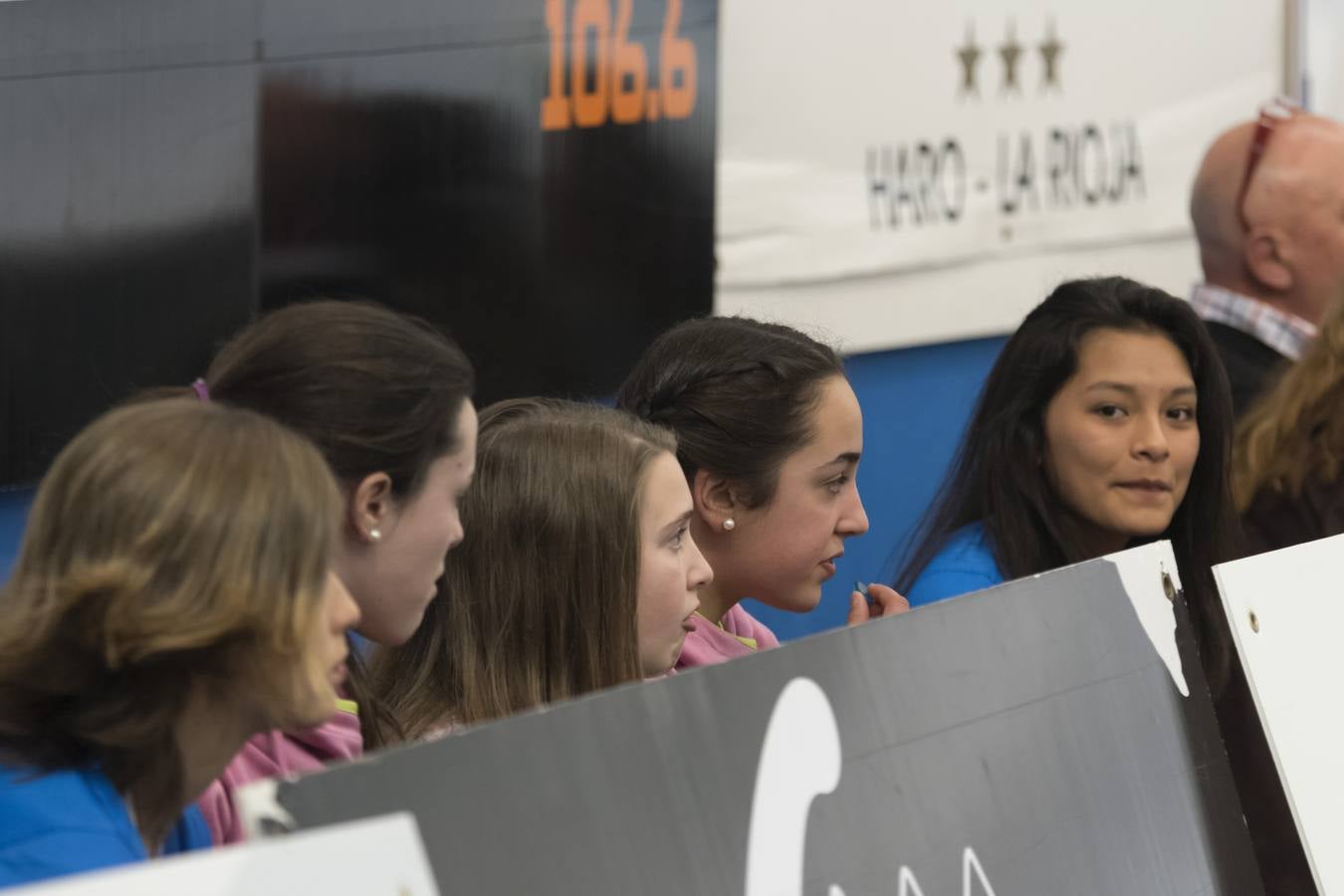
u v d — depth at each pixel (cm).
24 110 762
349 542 416
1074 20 1206
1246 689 718
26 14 756
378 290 881
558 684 499
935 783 390
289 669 326
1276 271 1291
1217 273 1292
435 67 890
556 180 943
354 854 278
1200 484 713
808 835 360
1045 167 1205
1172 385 679
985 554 691
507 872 307
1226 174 1286
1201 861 448
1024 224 1198
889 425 1166
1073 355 681
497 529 499
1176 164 1270
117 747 329
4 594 334
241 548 319
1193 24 1269
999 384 705
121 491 321
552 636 498
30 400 776
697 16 990
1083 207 1227
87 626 322
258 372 411
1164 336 687
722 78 1030
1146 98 1251
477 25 902
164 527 317
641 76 971
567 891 315
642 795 333
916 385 1177
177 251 812
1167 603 478
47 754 332
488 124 913
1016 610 429
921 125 1135
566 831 318
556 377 957
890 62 1112
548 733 322
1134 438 676
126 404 378
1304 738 479
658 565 514
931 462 1193
